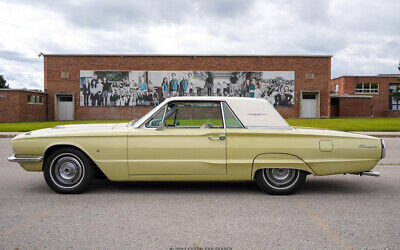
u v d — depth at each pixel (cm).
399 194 520
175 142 496
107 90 3139
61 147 507
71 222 379
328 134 507
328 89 3219
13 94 2733
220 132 498
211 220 388
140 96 3145
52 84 3125
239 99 521
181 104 518
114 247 311
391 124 2106
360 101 4122
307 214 414
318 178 648
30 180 609
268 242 325
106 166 495
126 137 496
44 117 3109
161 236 338
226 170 501
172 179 503
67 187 502
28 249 306
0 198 482
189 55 3134
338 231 356
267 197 495
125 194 506
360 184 593
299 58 3195
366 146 507
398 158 906
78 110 3148
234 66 3172
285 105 3206
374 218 400
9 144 1244
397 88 4394
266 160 500
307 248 312
